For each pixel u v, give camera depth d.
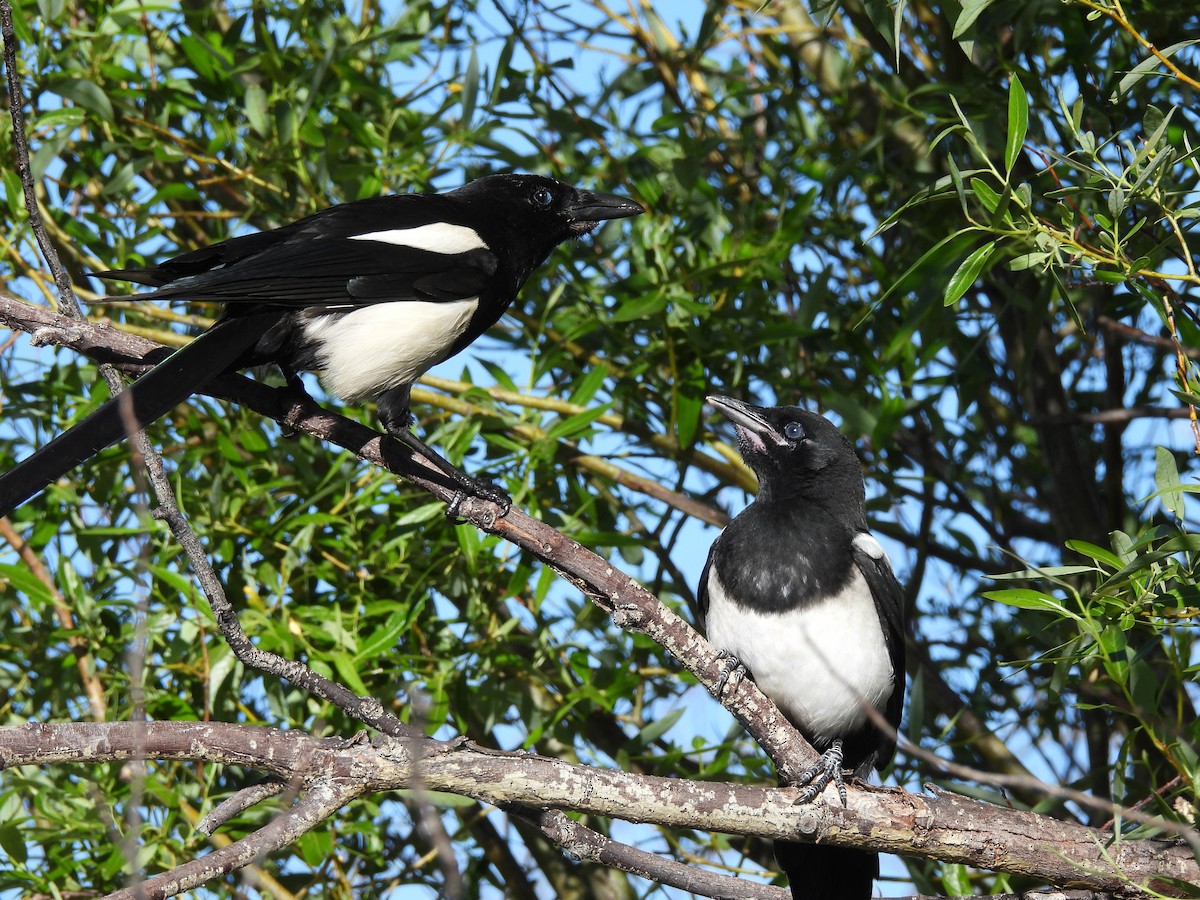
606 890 11.50
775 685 9.11
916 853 7.36
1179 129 9.69
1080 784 9.45
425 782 6.74
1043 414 12.17
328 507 10.82
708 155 12.36
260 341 8.47
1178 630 7.93
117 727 6.61
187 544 6.33
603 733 11.39
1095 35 9.95
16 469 7.12
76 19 11.97
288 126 10.84
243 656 6.44
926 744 11.09
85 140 11.82
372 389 8.83
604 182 12.20
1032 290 11.42
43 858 9.92
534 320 11.77
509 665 10.55
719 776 10.51
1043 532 12.80
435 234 9.36
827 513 9.37
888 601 9.23
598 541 10.52
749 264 11.19
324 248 8.77
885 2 8.60
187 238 12.56
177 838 9.78
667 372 11.80
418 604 10.04
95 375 10.97
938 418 12.00
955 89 10.23
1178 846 7.23
